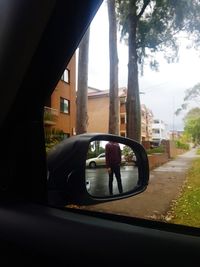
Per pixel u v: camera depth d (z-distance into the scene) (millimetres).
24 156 1319
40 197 1329
